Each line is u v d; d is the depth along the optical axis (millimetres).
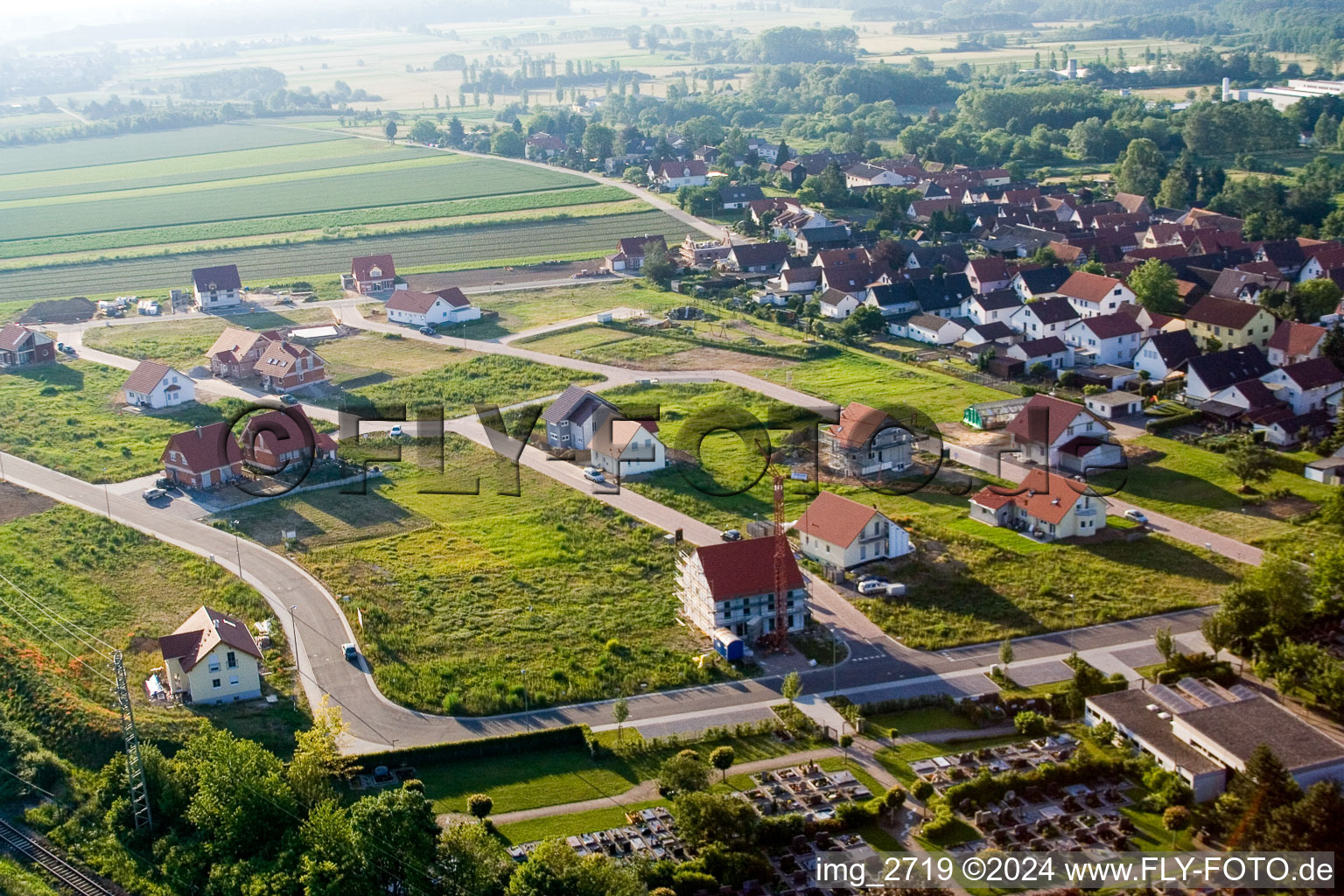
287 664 104250
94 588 119250
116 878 82000
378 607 112688
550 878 73562
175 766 87500
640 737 93938
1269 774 80250
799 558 122562
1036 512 126812
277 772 84250
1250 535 125688
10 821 87688
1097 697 94750
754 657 105312
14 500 141125
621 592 116938
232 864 79312
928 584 116938
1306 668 95375
